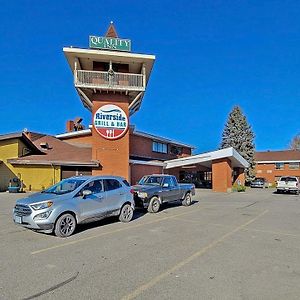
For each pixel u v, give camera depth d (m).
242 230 10.71
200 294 5.05
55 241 8.85
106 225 11.55
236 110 57.50
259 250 7.93
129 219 12.38
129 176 28.36
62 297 4.93
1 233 9.90
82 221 10.19
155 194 15.50
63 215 9.55
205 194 30.27
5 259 7.04
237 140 56.00
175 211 16.00
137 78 27.17
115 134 27.14
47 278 5.79
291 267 6.52
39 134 35.41
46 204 9.36
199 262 6.82
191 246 8.29
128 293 5.10
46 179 27.06
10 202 18.53
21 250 7.83
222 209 17.14
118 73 26.84
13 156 28.22
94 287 5.35
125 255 7.38
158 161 37.22
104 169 26.73
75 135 37.62
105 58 26.89
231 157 34.06
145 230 10.56
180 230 10.59
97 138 26.83
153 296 4.97
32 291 5.18
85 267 6.45
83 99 28.39
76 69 26.16
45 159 27.44
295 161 66.00
